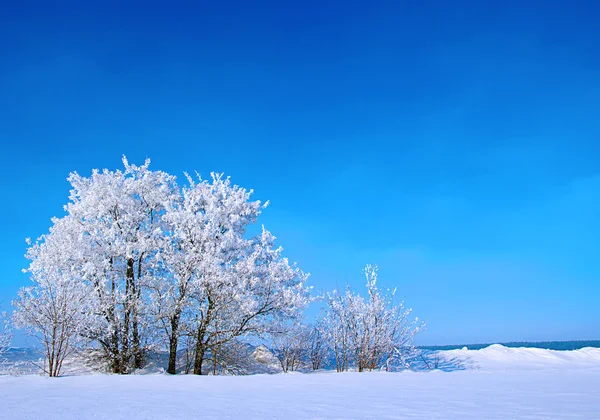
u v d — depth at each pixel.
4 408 7.33
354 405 7.65
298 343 25.38
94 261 19.55
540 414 6.44
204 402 8.11
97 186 21.25
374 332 23.95
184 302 19.41
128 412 6.89
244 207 22.78
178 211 21.33
